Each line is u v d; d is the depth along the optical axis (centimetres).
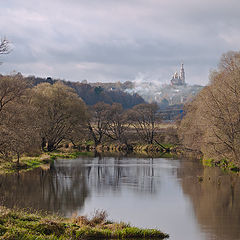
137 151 16038
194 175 7950
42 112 11919
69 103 12781
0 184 6400
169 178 7550
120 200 5291
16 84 7919
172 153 14750
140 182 7031
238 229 3791
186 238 3453
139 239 3275
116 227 3466
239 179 7200
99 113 18150
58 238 2880
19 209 4419
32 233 2848
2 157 8000
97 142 17975
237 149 7250
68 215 4272
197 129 10688
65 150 14712
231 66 9062
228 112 7200
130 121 18262
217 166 9550
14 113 7694
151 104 17825
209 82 10006
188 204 5034
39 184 6538
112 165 10081
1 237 2602
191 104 12781
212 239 3453
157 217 4312
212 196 5575
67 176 7769
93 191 6006
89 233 3159
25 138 7856
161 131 18150
